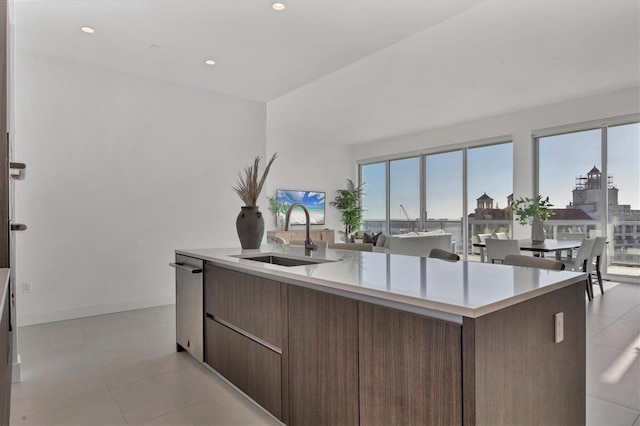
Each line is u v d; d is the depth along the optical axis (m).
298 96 5.77
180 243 4.59
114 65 4.02
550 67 4.65
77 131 3.92
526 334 1.28
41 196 3.72
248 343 2.11
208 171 4.82
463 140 7.58
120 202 4.18
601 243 4.84
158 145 4.44
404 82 5.16
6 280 1.18
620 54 4.27
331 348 1.56
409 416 1.26
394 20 3.12
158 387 2.31
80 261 3.93
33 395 2.21
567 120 6.13
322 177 9.57
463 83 5.21
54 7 2.89
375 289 1.34
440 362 1.17
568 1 3.17
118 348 2.98
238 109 5.10
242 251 2.79
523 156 6.67
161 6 2.90
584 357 1.60
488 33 3.73
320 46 3.57
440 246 5.73
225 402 2.13
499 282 1.45
